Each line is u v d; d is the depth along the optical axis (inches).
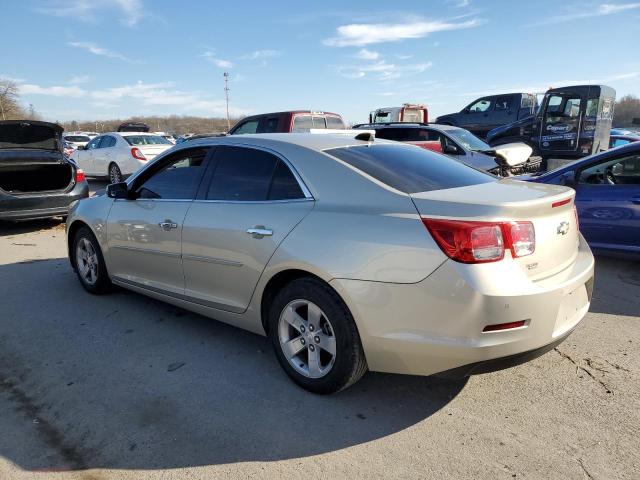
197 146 158.6
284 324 128.5
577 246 126.8
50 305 191.5
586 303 124.8
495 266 100.7
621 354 143.9
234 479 96.3
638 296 192.9
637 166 224.7
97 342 158.1
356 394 125.7
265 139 142.9
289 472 98.0
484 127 767.7
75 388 130.4
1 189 316.5
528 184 135.1
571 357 142.4
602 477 94.7
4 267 247.8
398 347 108.1
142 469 99.7
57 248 289.9
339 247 113.7
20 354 150.6
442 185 124.3
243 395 126.1
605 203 224.8
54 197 331.0
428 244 103.6
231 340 158.6
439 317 102.7
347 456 102.4
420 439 107.4
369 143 145.1
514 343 102.1
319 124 484.1
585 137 541.6
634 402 119.2
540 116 575.5
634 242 221.0
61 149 369.1
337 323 115.1
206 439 108.7
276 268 125.0
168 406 121.5
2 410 120.9
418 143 448.1
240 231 134.2
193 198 153.3
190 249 149.6
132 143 578.9
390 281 106.5
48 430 112.6
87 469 100.0
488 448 104.0
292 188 129.6
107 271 192.5
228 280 140.6
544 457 100.7
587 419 113.0
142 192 173.0
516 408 118.0
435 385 129.3
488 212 102.0
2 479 97.3
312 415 117.0
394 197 113.6
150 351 151.3
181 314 180.5
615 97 566.6
